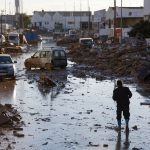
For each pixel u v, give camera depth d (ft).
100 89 91.04
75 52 218.18
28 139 47.85
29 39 349.61
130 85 97.66
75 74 123.34
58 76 117.60
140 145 45.55
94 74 122.62
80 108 67.72
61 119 59.00
